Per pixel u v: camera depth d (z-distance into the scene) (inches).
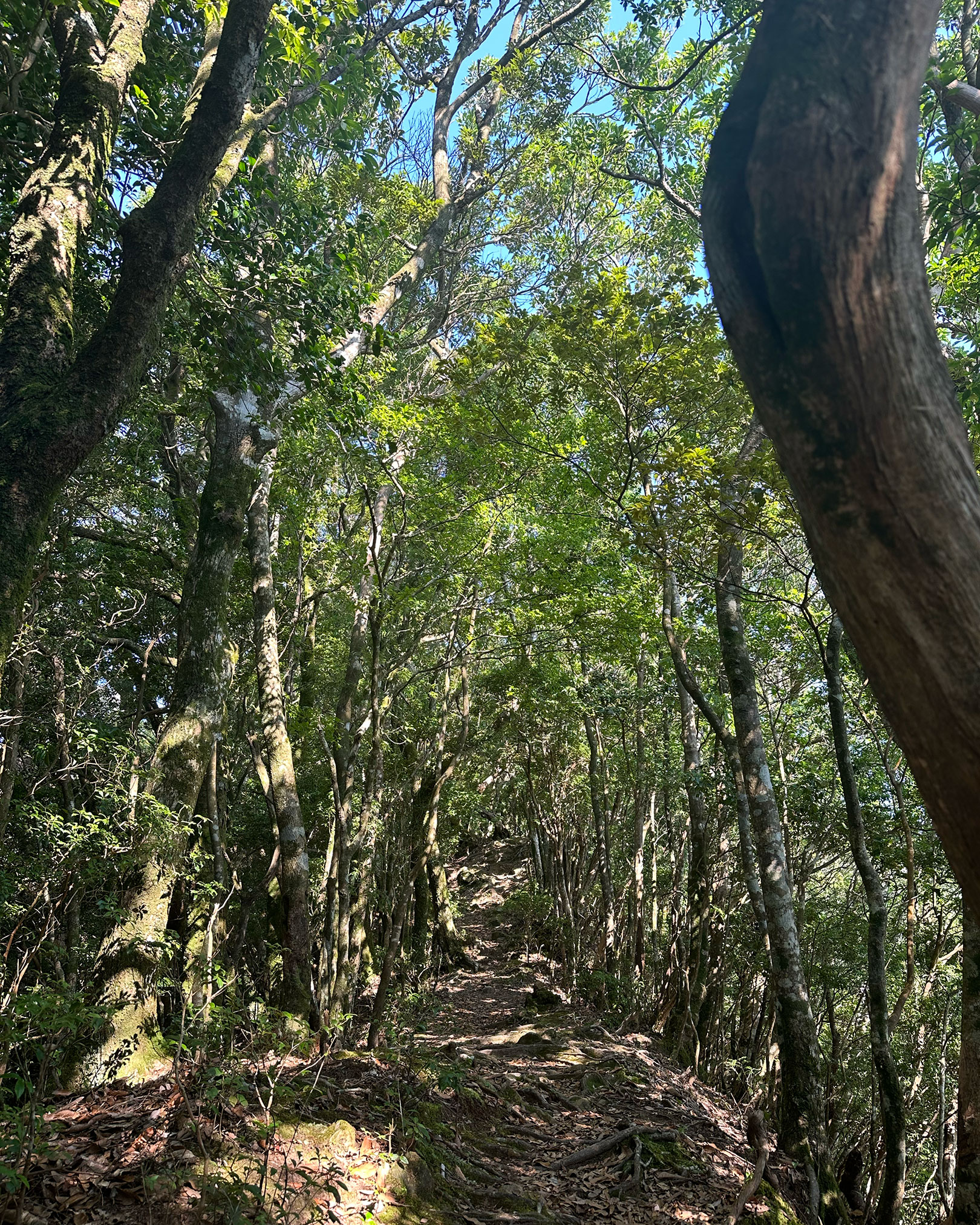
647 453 369.1
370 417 410.6
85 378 201.8
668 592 410.6
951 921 448.5
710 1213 239.5
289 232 342.3
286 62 370.9
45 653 355.3
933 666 60.7
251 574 526.0
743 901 498.9
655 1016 507.8
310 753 580.4
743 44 398.3
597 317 340.5
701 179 507.2
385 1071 251.9
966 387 267.4
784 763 518.0
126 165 363.6
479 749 698.2
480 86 680.4
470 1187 212.4
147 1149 164.4
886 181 65.0
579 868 725.3
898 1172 281.0
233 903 495.8
